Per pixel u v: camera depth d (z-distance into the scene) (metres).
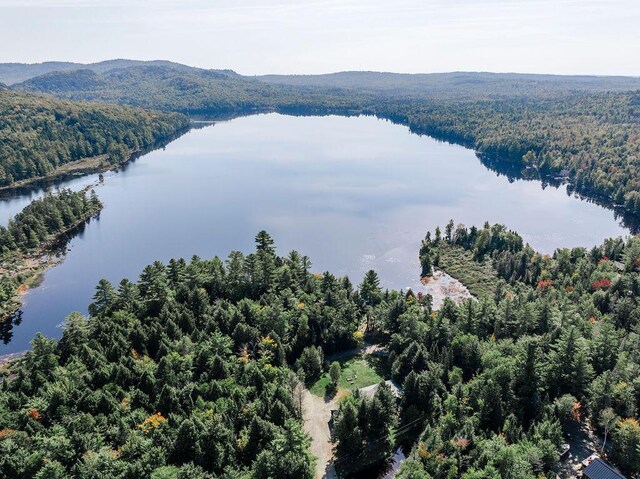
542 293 171.00
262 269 159.62
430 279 199.62
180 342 124.12
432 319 134.62
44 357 118.31
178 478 78.50
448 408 99.19
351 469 95.25
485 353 115.12
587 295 159.75
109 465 83.31
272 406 98.50
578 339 107.94
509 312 135.75
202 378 111.94
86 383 109.38
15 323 170.25
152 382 107.00
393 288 191.88
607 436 97.25
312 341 136.62
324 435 104.06
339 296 152.62
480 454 86.25
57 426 92.88
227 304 147.25
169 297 145.50
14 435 89.75
